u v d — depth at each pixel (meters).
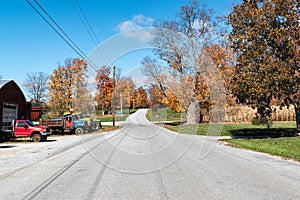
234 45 19.66
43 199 5.62
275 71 17.05
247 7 18.84
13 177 7.95
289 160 10.32
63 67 35.72
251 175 7.62
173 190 6.10
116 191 6.08
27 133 22.81
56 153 13.48
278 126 29.61
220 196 5.62
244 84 17.75
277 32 17.05
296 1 17.53
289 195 5.70
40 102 72.12
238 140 17.66
